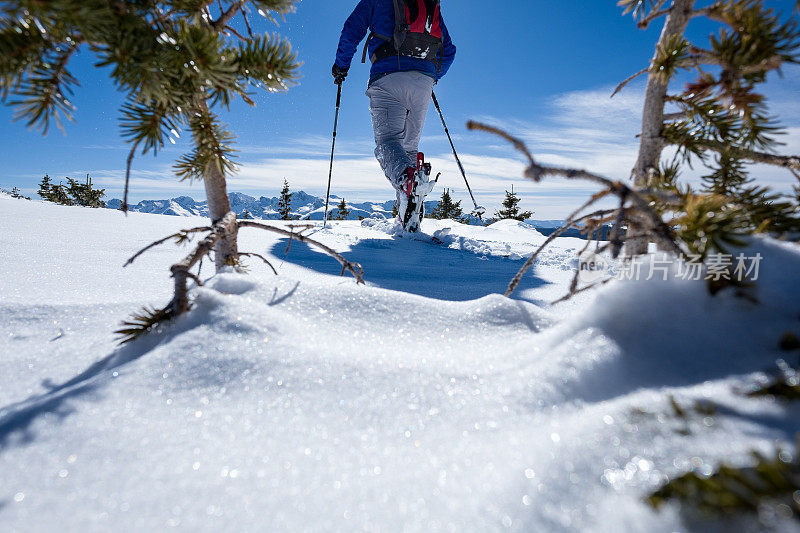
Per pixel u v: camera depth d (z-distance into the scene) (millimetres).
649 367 854
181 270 1188
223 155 1566
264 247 3508
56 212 4551
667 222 1085
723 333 881
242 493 646
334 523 588
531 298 2135
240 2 1491
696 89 1340
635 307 971
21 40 1041
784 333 823
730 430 628
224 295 1179
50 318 1444
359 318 1242
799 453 554
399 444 756
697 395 727
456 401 864
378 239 4555
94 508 616
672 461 586
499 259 3773
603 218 1269
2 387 1015
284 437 777
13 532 573
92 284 1981
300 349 1013
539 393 847
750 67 1176
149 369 953
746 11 1193
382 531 571
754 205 1191
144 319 1124
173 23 1300
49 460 710
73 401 861
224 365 957
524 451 684
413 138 5441
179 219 5031
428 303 1340
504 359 996
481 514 575
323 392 894
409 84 4938
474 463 689
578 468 608
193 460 715
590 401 819
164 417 826
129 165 1254
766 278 912
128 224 4160
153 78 1154
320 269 2777
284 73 1480
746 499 491
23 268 2188
